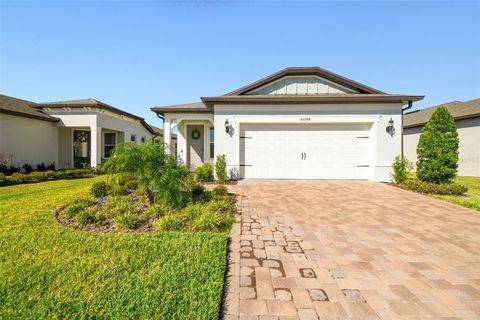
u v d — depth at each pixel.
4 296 2.32
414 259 3.19
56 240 3.64
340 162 10.02
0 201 6.12
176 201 5.28
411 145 18.34
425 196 7.12
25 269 2.80
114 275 2.69
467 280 2.70
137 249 3.34
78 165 15.15
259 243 3.70
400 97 9.33
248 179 10.11
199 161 13.90
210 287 2.45
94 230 4.16
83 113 13.93
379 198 6.81
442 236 4.02
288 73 11.13
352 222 4.72
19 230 4.02
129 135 17.42
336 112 9.81
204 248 3.36
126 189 6.68
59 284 2.52
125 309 2.14
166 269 2.81
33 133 13.00
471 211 5.54
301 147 10.10
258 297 2.36
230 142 10.00
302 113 9.88
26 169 12.47
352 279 2.69
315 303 2.27
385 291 2.47
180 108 12.36
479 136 13.26
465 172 13.93
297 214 5.24
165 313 2.09
